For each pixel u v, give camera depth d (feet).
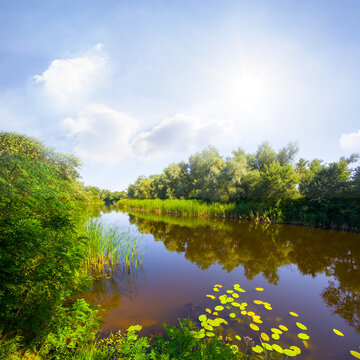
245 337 9.18
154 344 8.52
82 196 20.17
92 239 18.16
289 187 61.11
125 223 48.14
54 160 17.21
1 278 6.80
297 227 45.14
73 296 12.66
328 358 8.18
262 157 84.33
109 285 14.85
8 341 6.36
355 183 48.39
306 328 10.22
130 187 199.31
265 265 20.06
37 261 8.39
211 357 7.04
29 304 7.99
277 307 12.34
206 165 96.89
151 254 22.88
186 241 29.66
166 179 125.29
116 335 9.18
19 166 10.30
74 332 7.94
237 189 69.56
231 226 44.65
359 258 22.49
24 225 6.98
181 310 11.68
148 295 13.47
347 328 10.36
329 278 17.02
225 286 15.17
